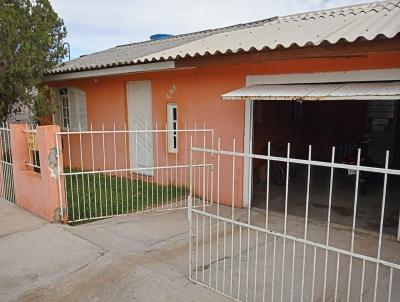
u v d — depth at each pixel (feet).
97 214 20.53
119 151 31.09
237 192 22.29
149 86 27.58
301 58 17.42
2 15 25.94
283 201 23.66
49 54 30.50
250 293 12.17
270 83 20.10
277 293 12.17
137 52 35.01
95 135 33.27
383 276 13.32
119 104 30.14
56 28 30.81
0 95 28.19
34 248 16.15
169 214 20.98
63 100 36.76
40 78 30.58
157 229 18.48
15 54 27.63
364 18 22.31
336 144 36.58
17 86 27.73
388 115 33.45
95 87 32.30
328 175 31.27
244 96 17.90
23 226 18.79
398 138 33.27
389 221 19.53
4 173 23.73
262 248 16.05
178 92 25.23
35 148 20.40
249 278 13.21
